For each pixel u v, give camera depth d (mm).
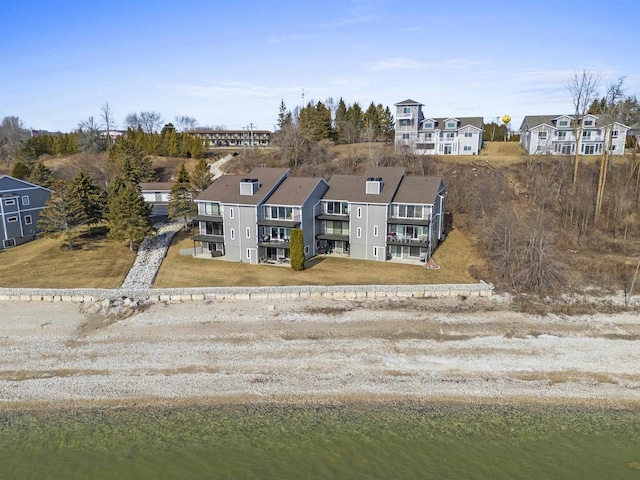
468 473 20500
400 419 24453
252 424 24172
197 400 26297
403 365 29500
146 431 23703
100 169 85625
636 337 32406
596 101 80500
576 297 38812
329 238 50656
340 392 26875
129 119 157000
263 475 20438
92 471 20844
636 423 23953
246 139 124375
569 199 57562
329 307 37625
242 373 28844
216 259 50219
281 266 47656
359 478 20250
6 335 33688
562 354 30422
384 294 39562
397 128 84688
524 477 20234
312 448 22266
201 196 51406
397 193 49438
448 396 26375
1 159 105938
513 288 40375
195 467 21016
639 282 41031
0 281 43188
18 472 20859
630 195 57219
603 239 50875
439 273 44406
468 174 67500
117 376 28641
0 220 52781
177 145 95812
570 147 76438
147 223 51094
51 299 39312
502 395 26406
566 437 22938
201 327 34656
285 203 48156
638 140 75188
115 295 39562
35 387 27562
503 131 108688
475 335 33000
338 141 97875
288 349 31516
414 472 20578
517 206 58719
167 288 41250
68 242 53938
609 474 20391
